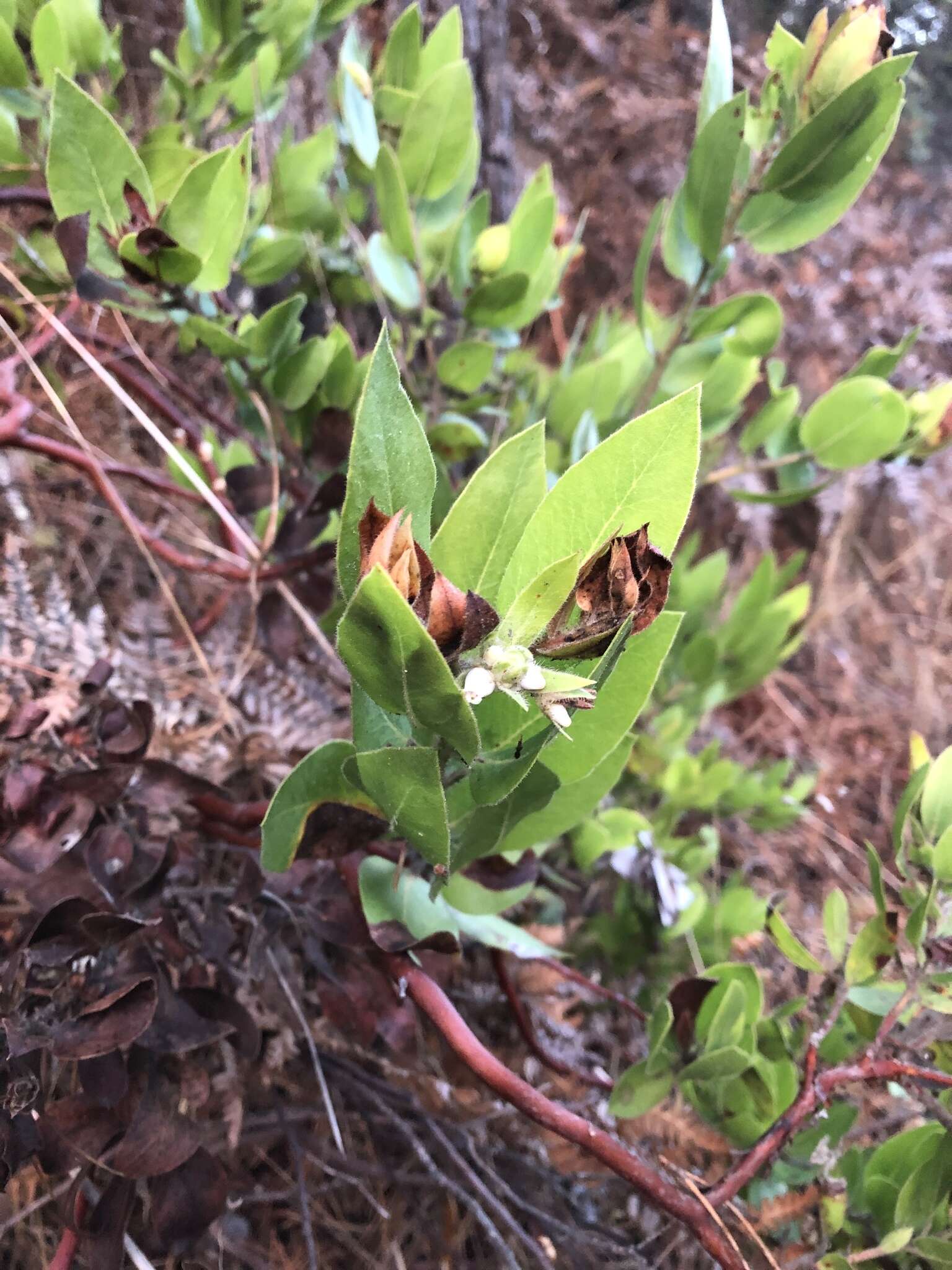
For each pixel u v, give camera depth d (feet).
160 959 0.94
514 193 1.79
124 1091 0.85
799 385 2.59
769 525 2.32
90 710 1.03
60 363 1.56
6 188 1.09
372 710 0.68
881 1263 0.85
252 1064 1.11
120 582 1.54
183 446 1.35
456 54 1.22
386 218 1.15
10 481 1.42
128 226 0.92
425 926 0.82
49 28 1.04
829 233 2.76
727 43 1.04
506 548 0.66
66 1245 0.87
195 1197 0.87
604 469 0.62
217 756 1.28
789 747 2.23
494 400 1.50
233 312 1.16
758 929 1.30
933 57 2.51
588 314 2.45
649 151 2.55
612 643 0.56
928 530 2.68
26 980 0.92
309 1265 1.00
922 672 2.49
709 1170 1.00
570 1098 1.17
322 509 1.12
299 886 0.96
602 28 2.61
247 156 0.91
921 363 2.64
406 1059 1.11
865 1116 1.08
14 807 0.91
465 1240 1.19
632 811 1.35
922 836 0.89
